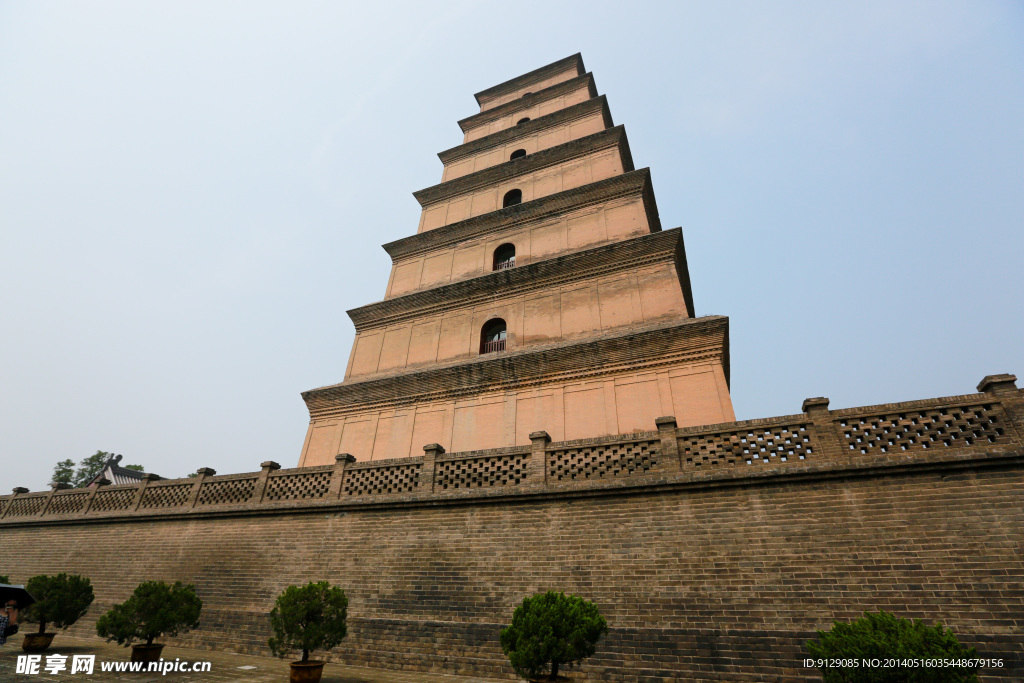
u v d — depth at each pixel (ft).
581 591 37.35
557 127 97.30
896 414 36.09
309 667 32.76
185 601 39.75
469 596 40.27
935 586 30.42
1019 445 32.12
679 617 34.24
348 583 44.62
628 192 77.20
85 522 62.23
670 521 37.93
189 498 58.18
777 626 32.09
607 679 33.37
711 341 56.80
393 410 68.85
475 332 72.79
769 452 38.17
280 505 51.78
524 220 82.38
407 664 38.73
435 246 87.51
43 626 43.34
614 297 66.74
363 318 82.48
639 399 56.90
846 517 34.01
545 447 44.83
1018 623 28.17
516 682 35.06
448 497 45.16
